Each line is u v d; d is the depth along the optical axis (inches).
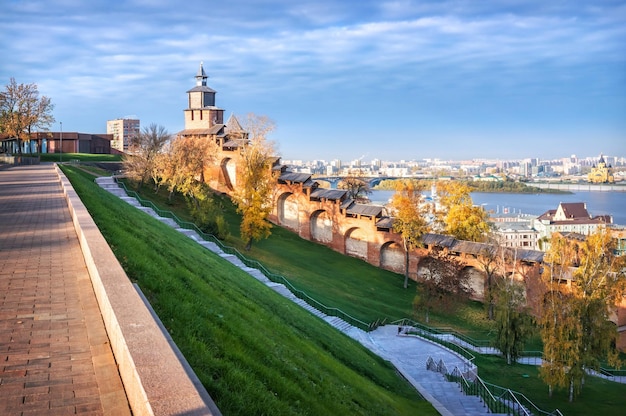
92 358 353.1
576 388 1696.6
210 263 1280.8
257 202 2800.2
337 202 3467.0
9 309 456.1
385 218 3341.5
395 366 1441.9
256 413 389.7
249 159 2992.1
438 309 2539.4
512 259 2721.5
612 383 1953.7
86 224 729.0
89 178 2918.3
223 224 2741.1
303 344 842.2
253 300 1019.9
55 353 363.6
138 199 2797.7
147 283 562.9
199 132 4242.1
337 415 545.0
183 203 3361.2
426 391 1243.8
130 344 293.3
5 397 302.5
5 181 1930.4
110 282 420.8
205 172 4111.7
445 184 3518.7
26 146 4783.5
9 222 951.6
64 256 668.1
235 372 428.5
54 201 1282.0
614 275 1961.1
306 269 2822.3
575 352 1660.9
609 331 1820.9
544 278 2050.9
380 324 2139.5
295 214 3710.6
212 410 252.2
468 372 1524.4
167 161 3275.1
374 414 699.4
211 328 518.3
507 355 2004.2
